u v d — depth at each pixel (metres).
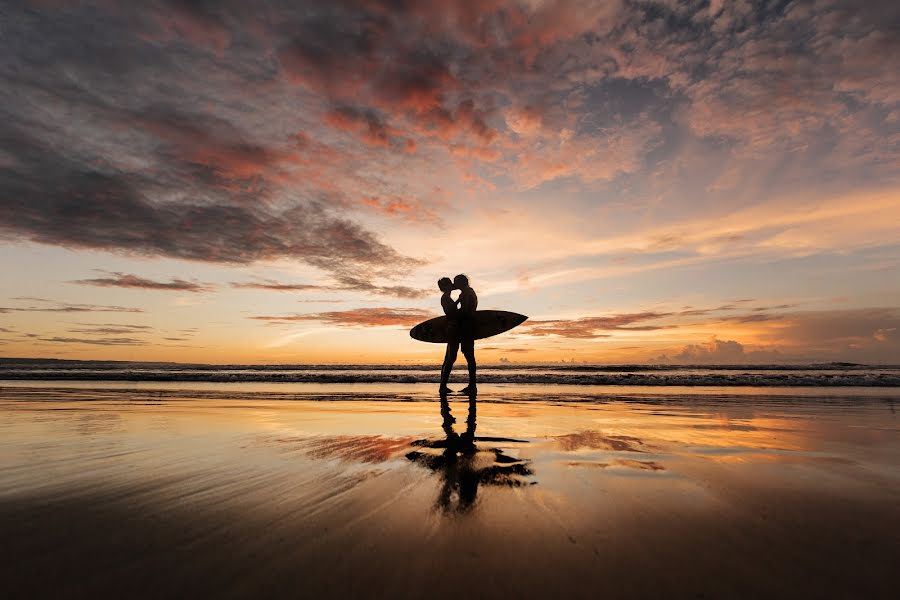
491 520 1.70
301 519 1.70
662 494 2.04
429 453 2.98
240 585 1.19
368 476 2.37
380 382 13.73
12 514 1.75
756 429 4.09
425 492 2.07
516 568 1.30
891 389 10.13
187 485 2.19
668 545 1.47
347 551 1.41
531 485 2.19
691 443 3.34
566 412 5.47
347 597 1.13
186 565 1.30
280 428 4.12
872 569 1.31
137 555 1.37
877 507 1.87
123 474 2.40
